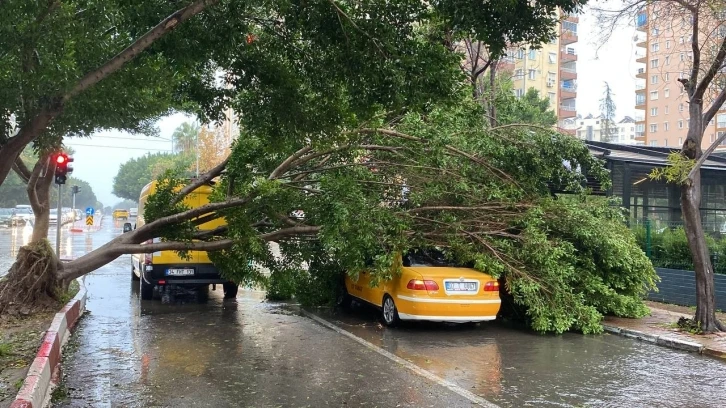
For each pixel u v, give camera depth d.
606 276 10.88
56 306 10.20
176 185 10.10
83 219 79.44
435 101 6.59
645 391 6.55
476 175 10.52
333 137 7.70
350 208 8.88
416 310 9.34
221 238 10.22
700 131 9.90
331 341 8.99
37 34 5.69
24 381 5.80
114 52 6.77
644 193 16.97
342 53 6.46
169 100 9.23
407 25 6.45
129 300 13.29
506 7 5.88
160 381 6.68
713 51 10.16
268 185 8.79
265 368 7.30
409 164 10.18
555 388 6.61
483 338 9.45
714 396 6.40
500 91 12.91
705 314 9.64
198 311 11.87
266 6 6.60
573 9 6.15
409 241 10.02
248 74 7.41
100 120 7.80
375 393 6.28
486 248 10.17
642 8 10.60
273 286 11.46
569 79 61.69
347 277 11.88
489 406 5.88
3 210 54.69
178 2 6.53
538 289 9.88
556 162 10.88
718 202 18.70
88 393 6.21
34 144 7.12
